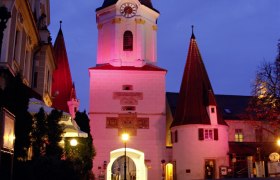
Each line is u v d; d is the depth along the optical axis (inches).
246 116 2151.8
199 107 1927.9
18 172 662.5
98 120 1921.8
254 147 2021.4
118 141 1905.8
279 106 1567.4
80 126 1365.7
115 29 2043.6
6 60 832.3
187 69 2063.2
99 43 2089.1
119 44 2032.5
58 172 695.7
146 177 1883.6
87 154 1227.2
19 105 679.1
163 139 1934.1
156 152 1919.3
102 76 1973.4
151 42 2091.5
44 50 1283.2
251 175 1916.8
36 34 1186.6
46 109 877.8
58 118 834.2
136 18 2057.1
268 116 1652.3
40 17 1338.6
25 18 1026.1
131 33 2058.3
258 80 1627.7
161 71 1993.1
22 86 694.5
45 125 812.0
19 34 989.8
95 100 1943.9
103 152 1889.8
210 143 1860.2
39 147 796.6
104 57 2057.1
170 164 1932.8
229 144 2046.0
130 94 1961.1
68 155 1110.4
